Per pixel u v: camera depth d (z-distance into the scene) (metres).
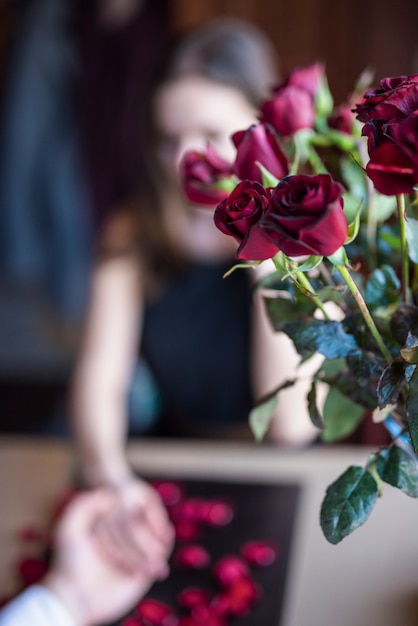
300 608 1.49
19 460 2.01
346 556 1.61
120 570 1.53
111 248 2.47
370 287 1.00
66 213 4.41
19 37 4.32
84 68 4.28
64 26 4.27
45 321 4.62
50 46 4.28
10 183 4.41
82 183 4.39
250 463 1.93
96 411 2.34
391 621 1.45
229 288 2.44
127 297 2.48
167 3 4.15
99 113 4.29
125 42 4.20
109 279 2.47
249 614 1.47
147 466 1.94
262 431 1.09
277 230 0.78
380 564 1.58
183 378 2.51
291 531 1.69
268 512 1.75
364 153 1.06
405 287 0.97
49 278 4.51
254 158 0.98
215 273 2.44
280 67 4.12
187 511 1.73
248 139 0.97
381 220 1.07
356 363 0.94
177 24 4.16
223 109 2.21
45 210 4.43
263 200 0.82
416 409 0.85
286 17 4.09
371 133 0.80
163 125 2.23
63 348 4.66
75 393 2.39
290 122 1.04
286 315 1.05
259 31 4.13
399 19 4.03
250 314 2.43
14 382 4.66
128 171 4.28
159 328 2.48
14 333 4.66
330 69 4.11
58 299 4.52
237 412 2.49
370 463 0.97
